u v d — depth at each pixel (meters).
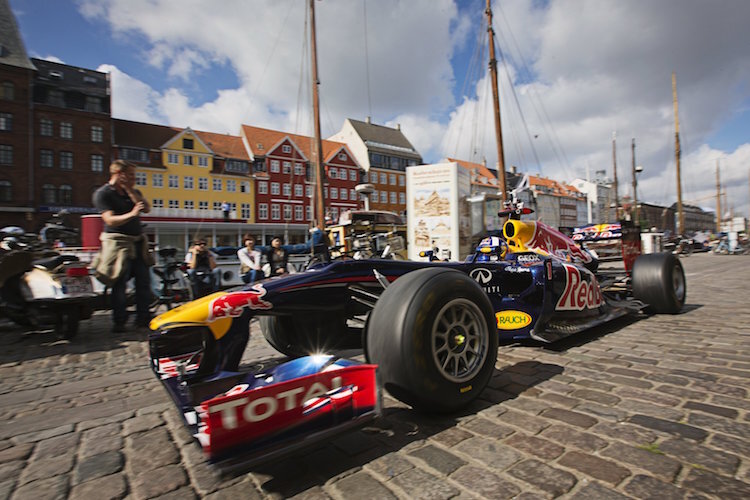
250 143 49.91
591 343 3.64
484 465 1.65
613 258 17.16
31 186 36.72
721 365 2.86
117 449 2.00
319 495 1.50
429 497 1.45
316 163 20.70
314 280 2.46
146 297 5.38
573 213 85.50
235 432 1.42
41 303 4.48
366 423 1.73
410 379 1.92
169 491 1.60
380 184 60.00
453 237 9.87
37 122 37.25
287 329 3.00
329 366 1.80
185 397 1.89
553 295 3.46
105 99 40.66
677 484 1.47
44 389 2.99
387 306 2.03
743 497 1.38
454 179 9.80
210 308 2.13
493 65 18.48
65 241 8.33
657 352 3.27
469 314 2.21
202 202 45.41
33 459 1.91
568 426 1.97
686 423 1.95
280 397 1.53
